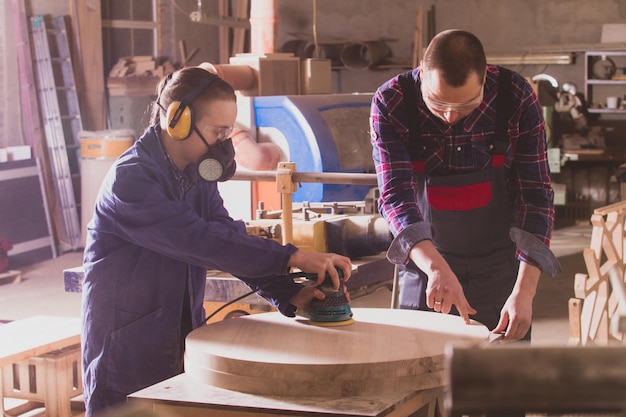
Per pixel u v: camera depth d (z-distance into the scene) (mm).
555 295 6660
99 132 8477
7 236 8078
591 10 10633
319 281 1966
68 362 3697
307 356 1678
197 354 1743
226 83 1979
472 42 2029
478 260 2350
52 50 8977
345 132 5215
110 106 9648
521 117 2271
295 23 11914
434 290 1998
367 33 11633
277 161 5074
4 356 3424
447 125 2275
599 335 4129
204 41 10898
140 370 2027
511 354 495
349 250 3201
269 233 3078
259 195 5070
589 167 10414
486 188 2309
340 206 3537
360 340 1819
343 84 11750
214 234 1899
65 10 9141
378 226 3160
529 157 2277
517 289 2078
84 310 2064
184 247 1900
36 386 3703
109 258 2014
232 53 11250
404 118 2283
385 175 2244
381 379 1623
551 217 2246
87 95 9305
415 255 2072
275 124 5156
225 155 2006
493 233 2340
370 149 5344
